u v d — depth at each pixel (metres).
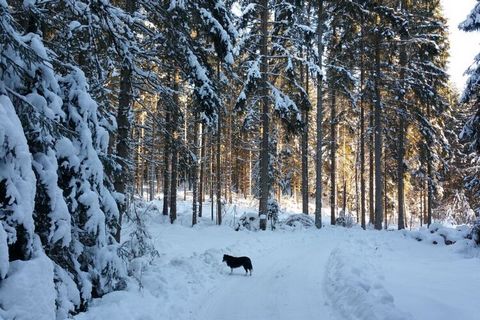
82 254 8.11
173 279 10.27
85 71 9.96
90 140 7.74
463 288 10.23
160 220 26.34
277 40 24.52
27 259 6.08
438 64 31.23
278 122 29.94
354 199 52.09
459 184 38.28
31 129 6.71
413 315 7.71
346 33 26.39
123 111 11.62
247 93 21.72
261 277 12.02
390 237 22.34
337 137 41.88
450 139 35.94
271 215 26.98
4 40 6.01
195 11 11.29
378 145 26.77
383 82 27.12
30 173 5.99
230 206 41.47
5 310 5.48
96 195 7.70
